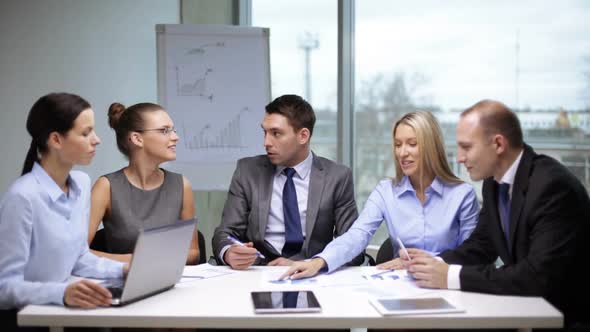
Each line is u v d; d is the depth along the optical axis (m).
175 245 1.78
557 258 1.73
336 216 2.62
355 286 1.88
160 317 1.56
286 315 1.55
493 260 2.18
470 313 1.56
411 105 3.78
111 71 3.84
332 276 2.02
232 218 2.58
